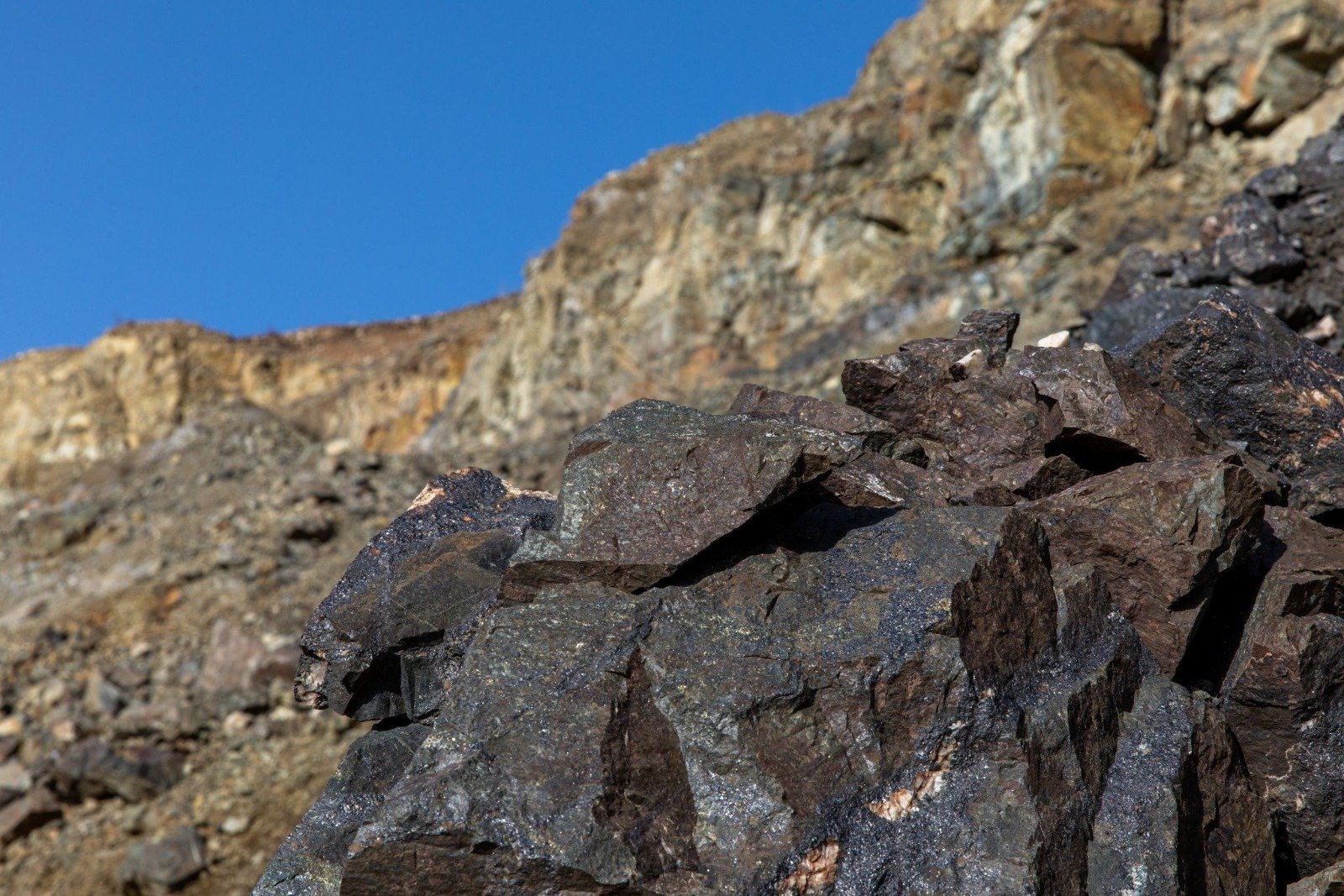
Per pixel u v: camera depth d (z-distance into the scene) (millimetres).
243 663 14773
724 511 3723
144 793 12680
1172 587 3902
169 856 11445
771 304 23078
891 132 23719
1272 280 7844
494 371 28422
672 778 3320
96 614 17328
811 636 3578
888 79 25984
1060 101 19609
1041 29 20312
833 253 22812
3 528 23219
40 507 24312
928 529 3877
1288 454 4980
